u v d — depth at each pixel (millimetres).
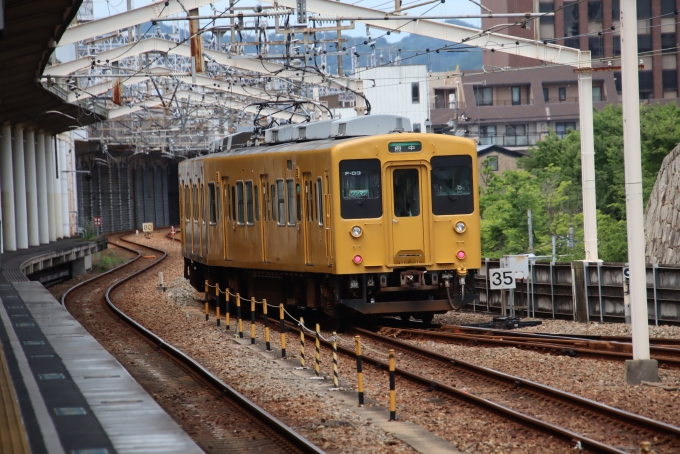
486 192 144250
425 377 43406
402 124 65625
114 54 113562
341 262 59906
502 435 32125
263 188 70000
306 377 46625
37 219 151000
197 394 42531
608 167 161750
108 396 33031
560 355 49500
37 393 33625
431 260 61250
